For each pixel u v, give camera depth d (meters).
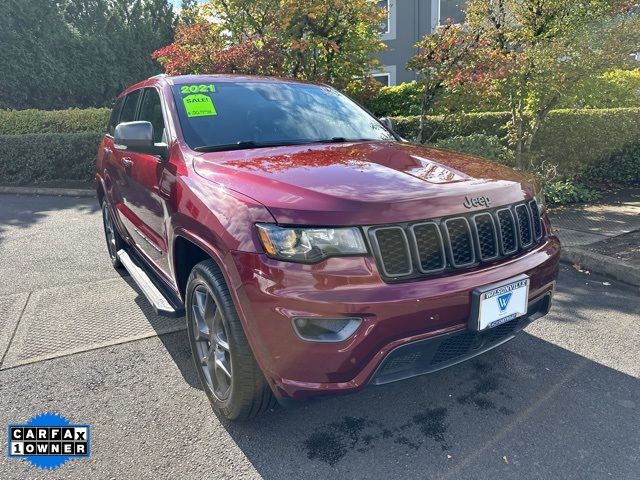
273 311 2.06
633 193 8.08
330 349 2.03
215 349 2.59
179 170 2.86
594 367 3.06
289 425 2.59
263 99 3.61
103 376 3.10
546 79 6.71
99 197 5.29
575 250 4.91
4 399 2.87
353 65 9.34
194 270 2.60
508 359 3.19
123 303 4.25
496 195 2.46
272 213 2.13
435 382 2.96
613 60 6.57
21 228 7.09
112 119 5.16
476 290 2.21
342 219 2.06
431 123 9.16
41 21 15.34
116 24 17.34
